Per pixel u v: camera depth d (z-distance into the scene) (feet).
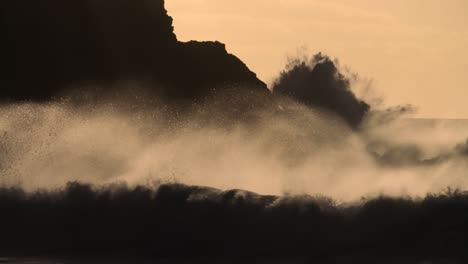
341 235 477.77
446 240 468.75
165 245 484.33
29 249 481.87
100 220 499.51
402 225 476.13
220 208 488.44
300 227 479.82
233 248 480.23
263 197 490.49
